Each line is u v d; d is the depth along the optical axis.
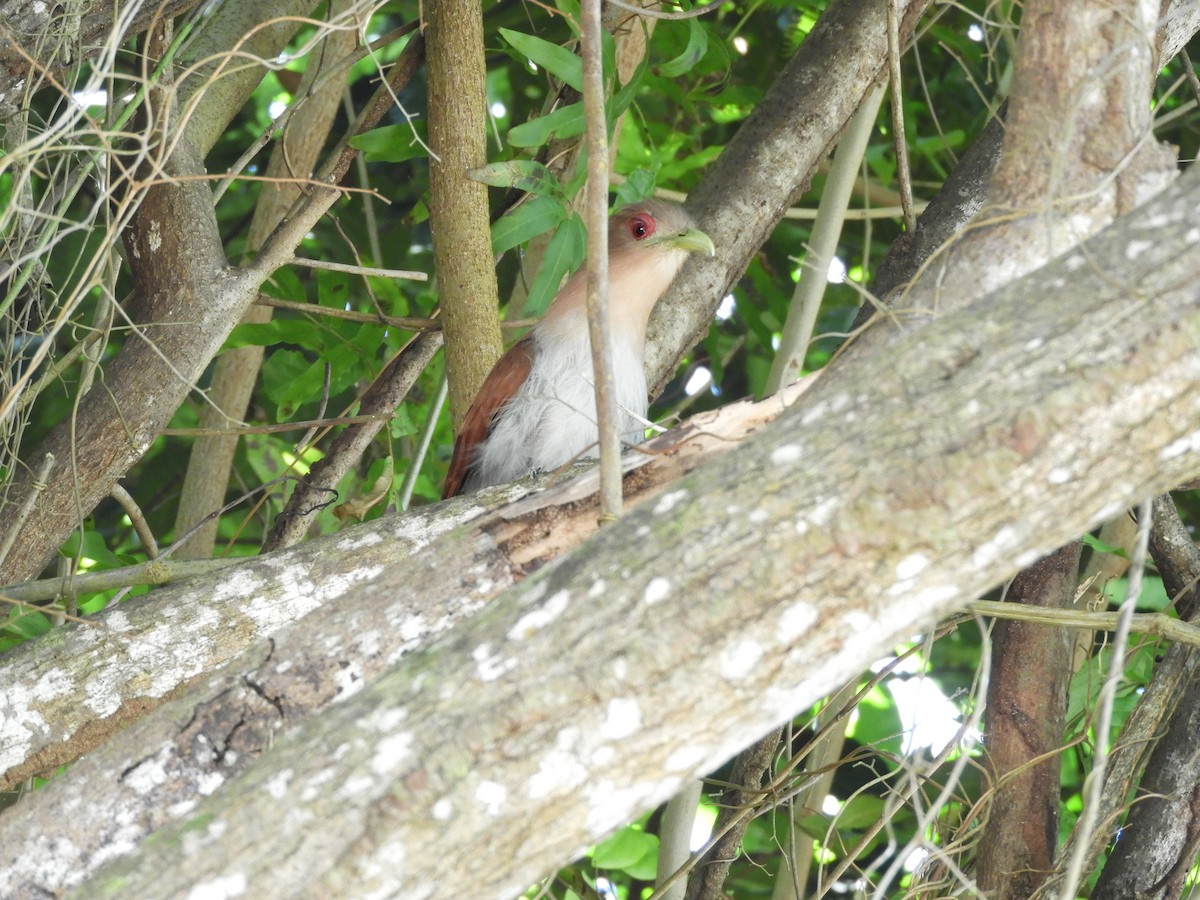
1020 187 5.07
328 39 11.30
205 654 6.47
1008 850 8.29
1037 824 8.31
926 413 4.05
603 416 4.79
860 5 9.94
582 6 4.99
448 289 8.61
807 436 4.21
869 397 4.19
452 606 5.68
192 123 8.84
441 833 3.95
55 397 12.08
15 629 8.27
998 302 4.25
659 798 4.17
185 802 5.20
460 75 8.50
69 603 7.50
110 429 8.11
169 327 8.15
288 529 9.62
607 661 4.02
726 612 4.00
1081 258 4.21
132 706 6.36
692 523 4.14
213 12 8.43
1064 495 3.96
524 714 4.01
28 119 8.34
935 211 8.95
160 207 8.15
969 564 4.00
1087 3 4.99
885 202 13.69
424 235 13.91
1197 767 8.15
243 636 6.50
